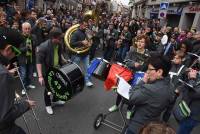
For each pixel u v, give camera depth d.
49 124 4.73
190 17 20.62
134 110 3.04
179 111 3.48
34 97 5.81
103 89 6.98
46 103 5.07
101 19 14.77
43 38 8.28
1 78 2.28
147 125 1.47
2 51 2.43
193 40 8.30
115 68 4.21
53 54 4.71
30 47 5.93
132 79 4.15
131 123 3.03
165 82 2.84
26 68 6.02
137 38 5.52
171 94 2.98
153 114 2.83
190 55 4.58
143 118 2.87
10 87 2.37
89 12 10.16
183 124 3.56
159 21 18.98
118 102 5.29
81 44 6.39
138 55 5.13
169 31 11.17
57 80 4.57
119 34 10.69
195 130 5.16
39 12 13.00
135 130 2.94
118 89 3.45
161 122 1.52
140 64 4.86
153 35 11.00
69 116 5.12
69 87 4.47
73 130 4.64
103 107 5.78
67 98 4.64
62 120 4.94
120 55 10.17
